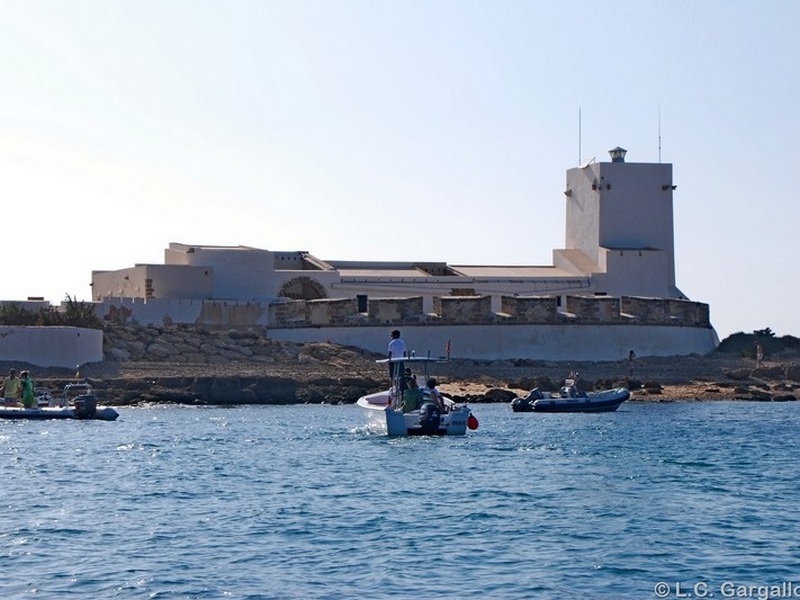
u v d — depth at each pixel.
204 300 98.38
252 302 99.62
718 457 47.78
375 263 117.56
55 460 45.69
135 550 28.75
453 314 98.19
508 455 47.75
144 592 24.95
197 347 89.62
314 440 53.41
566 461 46.00
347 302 97.88
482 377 91.06
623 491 38.06
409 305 98.00
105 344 86.50
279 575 26.42
